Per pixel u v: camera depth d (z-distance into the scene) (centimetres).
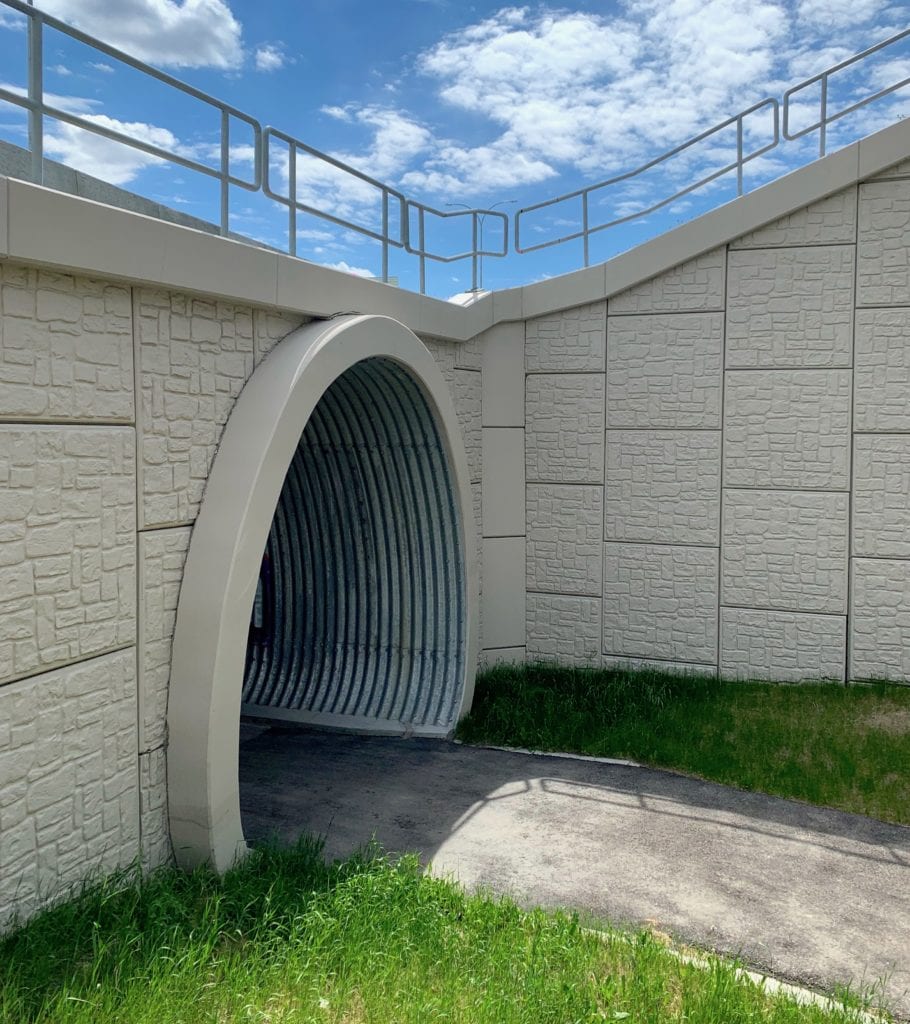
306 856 568
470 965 448
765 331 973
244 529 555
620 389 1029
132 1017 371
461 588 904
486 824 666
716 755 790
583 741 838
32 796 451
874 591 952
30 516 446
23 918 445
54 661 463
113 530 502
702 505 1006
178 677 546
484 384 1042
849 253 940
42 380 450
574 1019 397
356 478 915
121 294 502
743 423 987
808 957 488
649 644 1034
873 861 607
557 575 1064
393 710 920
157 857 546
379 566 934
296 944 450
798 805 701
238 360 609
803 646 978
